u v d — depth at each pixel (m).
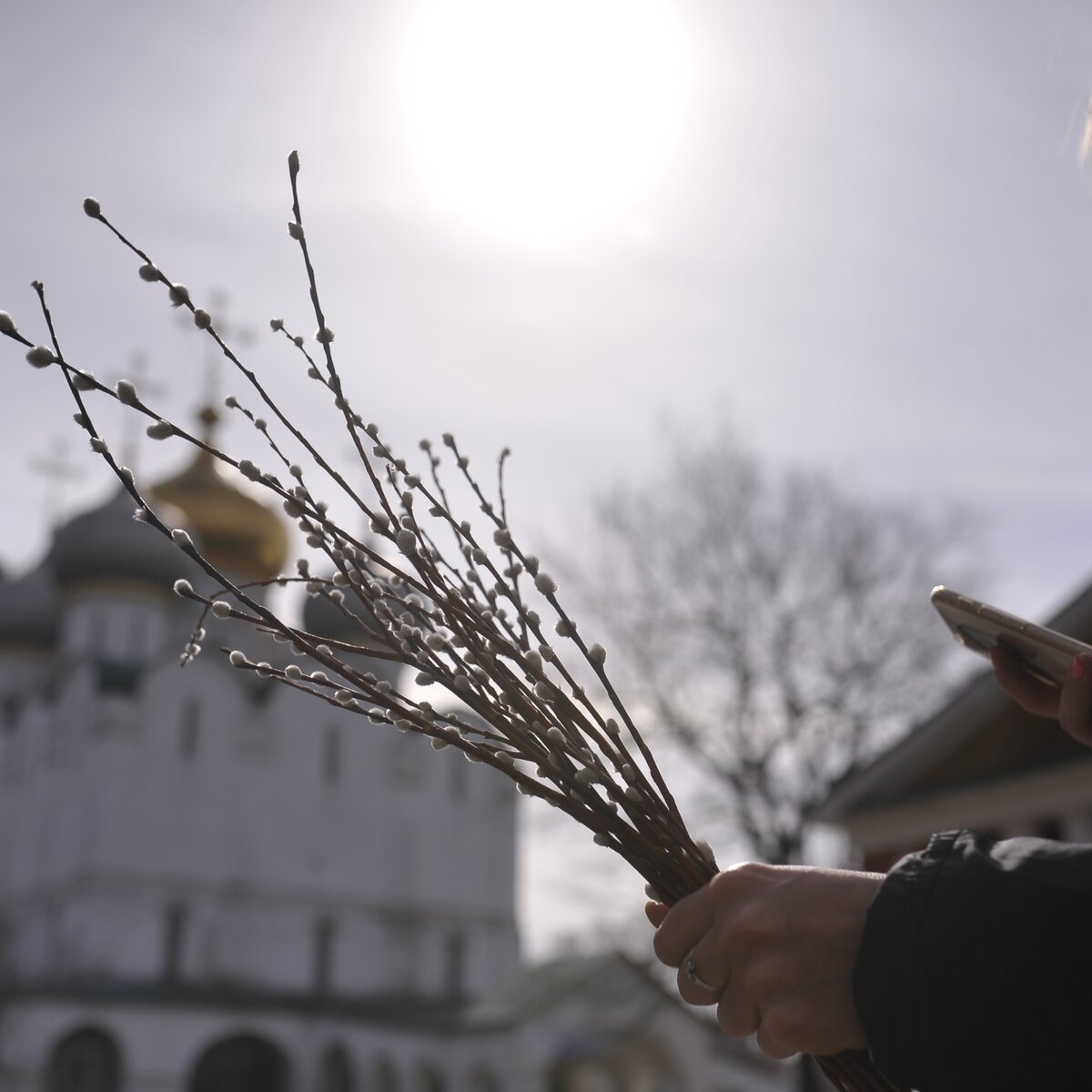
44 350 1.79
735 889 1.65
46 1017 36.69
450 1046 40.56
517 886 45.88
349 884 42.97
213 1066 38.88
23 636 47.84
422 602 2.12
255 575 44.41
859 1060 1.79
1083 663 1.71
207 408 45.38
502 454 2.17
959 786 12.74
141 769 40.62
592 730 1.96
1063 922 1.39
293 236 2.05
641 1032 34.34
